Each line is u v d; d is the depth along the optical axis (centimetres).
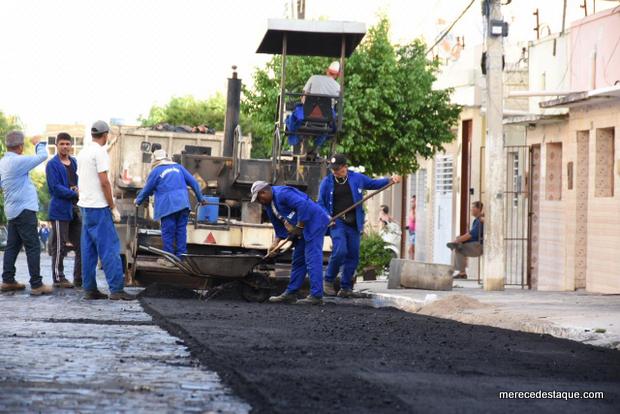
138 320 1673
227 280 2283
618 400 974
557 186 3238
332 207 2355
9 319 1645
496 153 2669
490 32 2650
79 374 1053
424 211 4641
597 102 2858
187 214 2333
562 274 3092
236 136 2573
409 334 1520
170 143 3403
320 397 908
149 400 915
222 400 919
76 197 2486
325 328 1566
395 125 3712
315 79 2488
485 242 2683
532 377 1105
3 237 6519
